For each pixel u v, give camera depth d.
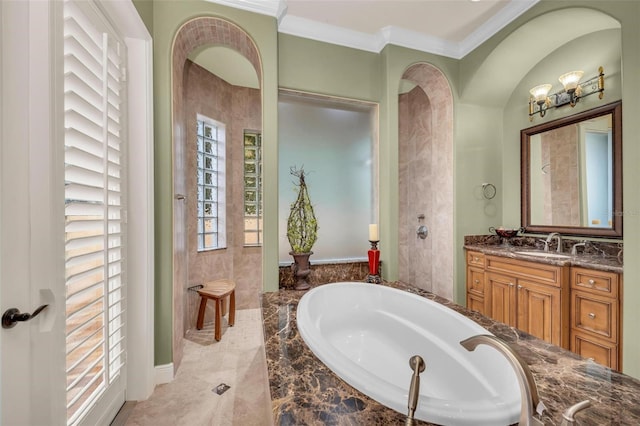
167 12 1.71
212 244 2.90
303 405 0.78
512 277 2.13
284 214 2.34
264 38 1.97
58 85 0.94
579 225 2.16
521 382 0.69
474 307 2.49
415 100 3.13
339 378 0.91
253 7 1.93
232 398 1.54
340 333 1.81
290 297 1.85
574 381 0.90
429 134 2.91
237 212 2.99
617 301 1.54
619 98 1.92
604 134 2.01
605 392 0.84
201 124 2.76
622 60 1.51
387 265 2.38
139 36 1.54
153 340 1.61
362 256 2.58
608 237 1.98
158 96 1.68
